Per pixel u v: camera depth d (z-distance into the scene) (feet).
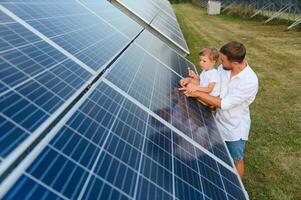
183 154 10.73
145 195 7.73
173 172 9.40
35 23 12.16
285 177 22.71
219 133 14.79
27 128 7.00
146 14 32.76
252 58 56.24
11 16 11.41
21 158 6.38
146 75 15.14
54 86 9.09
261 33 82.79
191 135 12.50
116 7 27.58
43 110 7.86
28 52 9.88
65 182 6.39
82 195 6.38
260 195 20.75
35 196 5.72
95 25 17.21
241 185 11.72
